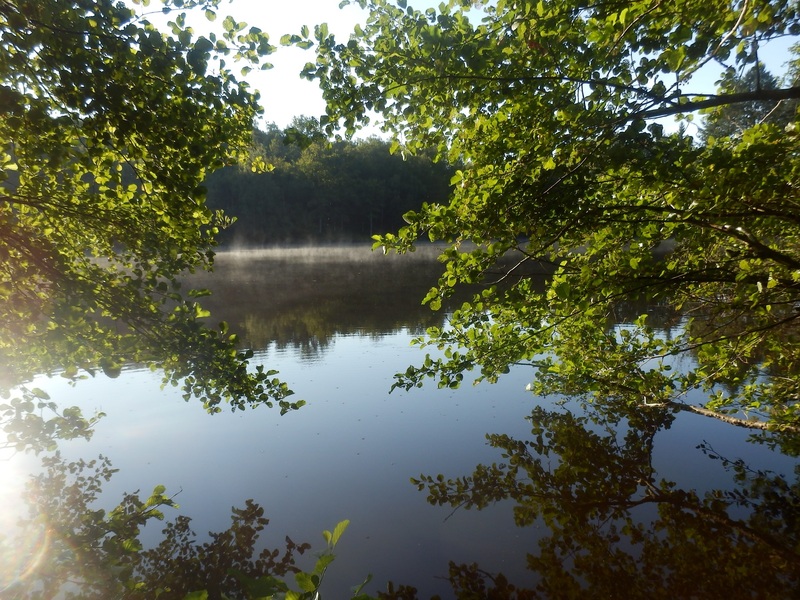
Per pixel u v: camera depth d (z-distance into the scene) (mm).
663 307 11453
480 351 4672
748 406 5688
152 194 3943
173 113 3371
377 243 3934
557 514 4559
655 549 4043
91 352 4762
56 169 3416
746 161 3074
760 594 3504
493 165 3877
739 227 3604
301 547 4133
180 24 3355
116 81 3174
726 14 2775
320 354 10344
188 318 4539
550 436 6215
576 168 3342
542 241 3938
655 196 3953
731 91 3578
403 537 4211
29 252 4367
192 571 3848
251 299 17516
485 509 4633
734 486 4969
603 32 2945
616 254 4531
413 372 4758
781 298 4477
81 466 5641
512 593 3537
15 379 4324
